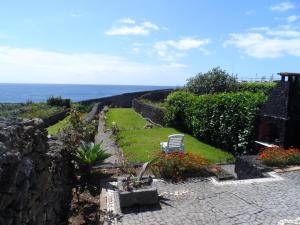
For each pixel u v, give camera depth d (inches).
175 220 268.1
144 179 345.4
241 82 1163.9
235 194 320.8
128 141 669.9
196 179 374.6
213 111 610.2
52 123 856.9
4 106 905.5
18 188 181.9
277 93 475.5
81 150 380.8
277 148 443.8
